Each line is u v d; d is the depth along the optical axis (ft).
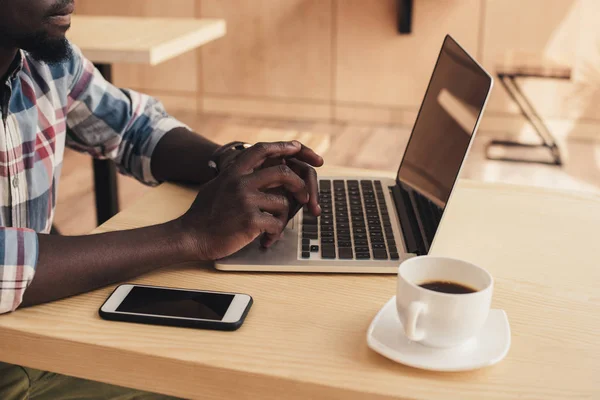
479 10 12.21
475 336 2.41
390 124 13.37
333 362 2.30
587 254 3.16
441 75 3.94
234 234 2.85
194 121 13.64
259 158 3.11
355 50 13.06
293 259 2.97
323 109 13.62
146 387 2.39
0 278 2.53
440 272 2.45
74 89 4.04
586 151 11.93
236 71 13.78
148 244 2.82
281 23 13.24
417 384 2.20
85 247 2.74
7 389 3.22
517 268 3.01
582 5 11.74
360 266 2.92
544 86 12.30
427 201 3.35
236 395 2.30
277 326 2.51
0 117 3.43
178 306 2.59
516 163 11.46
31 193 3.69
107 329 2.49
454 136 3.35
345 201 3.64
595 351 2.39
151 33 7.02
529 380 2.23
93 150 4.29
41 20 3.17
